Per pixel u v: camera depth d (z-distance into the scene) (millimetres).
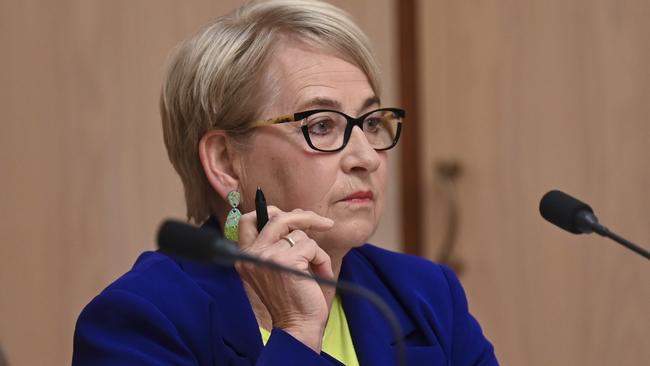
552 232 11461
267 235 5664
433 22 11680
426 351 6402
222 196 6250
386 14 11555
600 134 11195
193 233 4301
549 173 11406
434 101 11734
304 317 5629
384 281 6770
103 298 5770
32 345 10227
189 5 10617
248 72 6047
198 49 6223
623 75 11078
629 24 11055
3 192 10102
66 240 10328
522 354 11688
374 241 11742
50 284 10281
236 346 5910
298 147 5973
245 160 6152
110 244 10445
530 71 11469
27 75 10148
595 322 11391
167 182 10570
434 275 6984
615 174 11148
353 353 6352
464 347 6777
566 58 11312
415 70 11672
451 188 11695
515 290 11680
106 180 10414
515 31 11508
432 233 11797
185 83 6246
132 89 10469
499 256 11695
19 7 10125
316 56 6055
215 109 6133
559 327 11531
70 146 10305
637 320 11242
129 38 10461
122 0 10445
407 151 11742
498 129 11602
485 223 11703
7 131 10094
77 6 10305
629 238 11125
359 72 6160
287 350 5445
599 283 11352
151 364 5566
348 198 6023
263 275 5656
